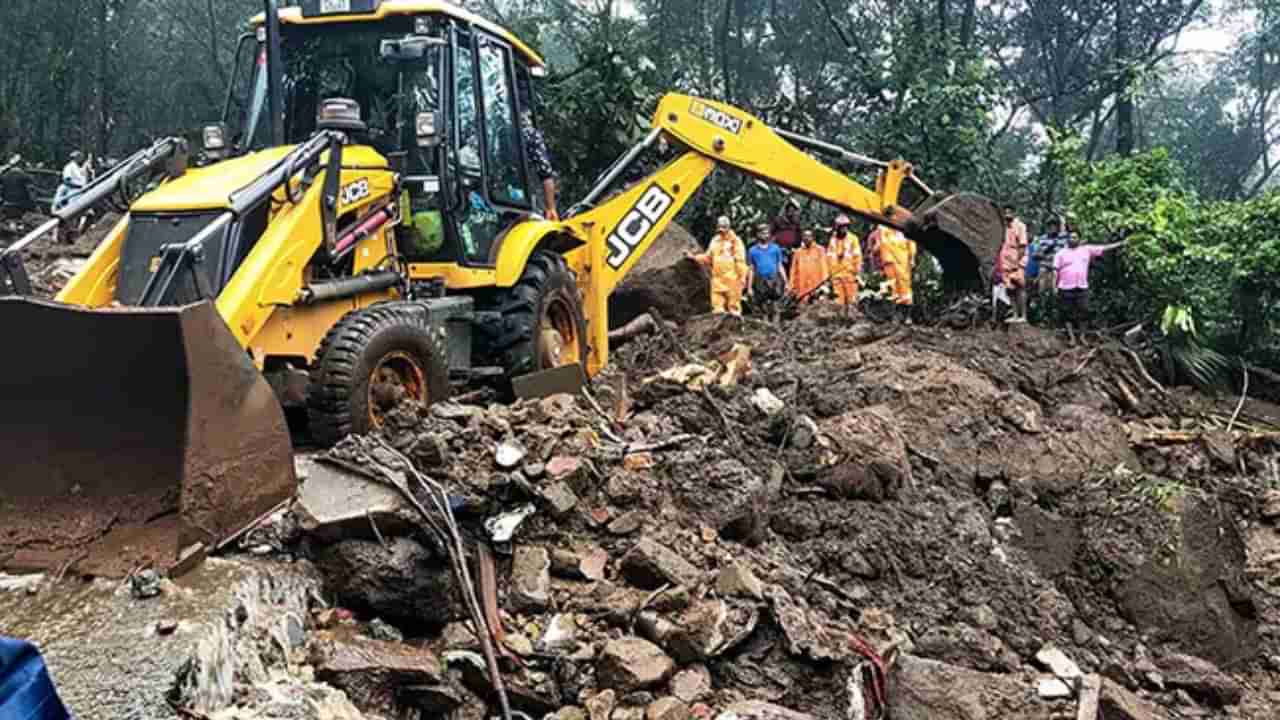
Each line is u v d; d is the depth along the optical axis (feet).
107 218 43.68
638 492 19.24
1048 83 94.07
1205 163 115.85
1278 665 23.76
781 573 19.31
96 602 14.23
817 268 44.37
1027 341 37.27
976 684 17.19
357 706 14.97
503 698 15.28
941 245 32.68
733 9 104.22
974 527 23.75
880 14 94.68
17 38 87.71
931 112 55.88
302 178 20.53
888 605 21.17
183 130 99.14
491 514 17.85
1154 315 43.01
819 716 16.26
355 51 24.91
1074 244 43.55
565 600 17.11
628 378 32.04
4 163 75.00
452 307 23.43
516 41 27.55
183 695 12.67
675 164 31.58
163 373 15.35
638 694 15.55
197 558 15.30
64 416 15.72
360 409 19.65
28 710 6.86
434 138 22.95
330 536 16.55
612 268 30.81
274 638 14.88
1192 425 35.06
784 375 29.71
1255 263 42.68
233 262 19.22
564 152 47.14
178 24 110.83
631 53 48.24
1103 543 24.63
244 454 16.22
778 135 32.55
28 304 15.30
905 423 27.61
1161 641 23.17
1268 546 28.60
